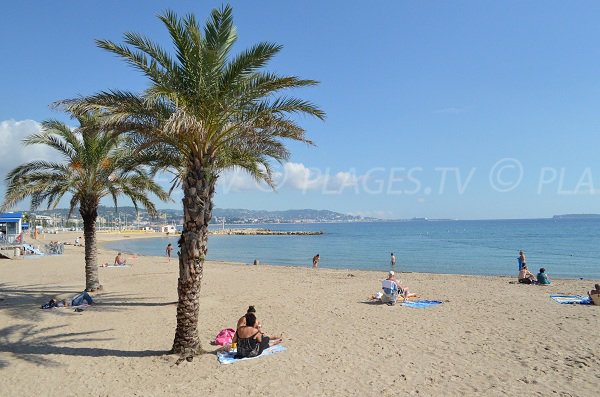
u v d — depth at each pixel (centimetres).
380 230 16938
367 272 2930
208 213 935
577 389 700
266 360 893
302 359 897
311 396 705
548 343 973
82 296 1546
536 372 785
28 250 4084
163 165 1256
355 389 729
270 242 9700
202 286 2102
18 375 833
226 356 916
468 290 1855
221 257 5409
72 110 868
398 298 1620
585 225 17225
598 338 1003
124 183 1734
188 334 929
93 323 1260
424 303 1525
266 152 1212
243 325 935
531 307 1409
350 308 1466
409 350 948
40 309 1466
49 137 1606
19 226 4747
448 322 1216
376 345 994
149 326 1217
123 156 1622
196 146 902
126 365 880
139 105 891
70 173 1666
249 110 938
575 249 5709
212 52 854
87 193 1752
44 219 15025
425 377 777
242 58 864
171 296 1741
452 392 705
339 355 921
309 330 1159
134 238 12788
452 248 6322
